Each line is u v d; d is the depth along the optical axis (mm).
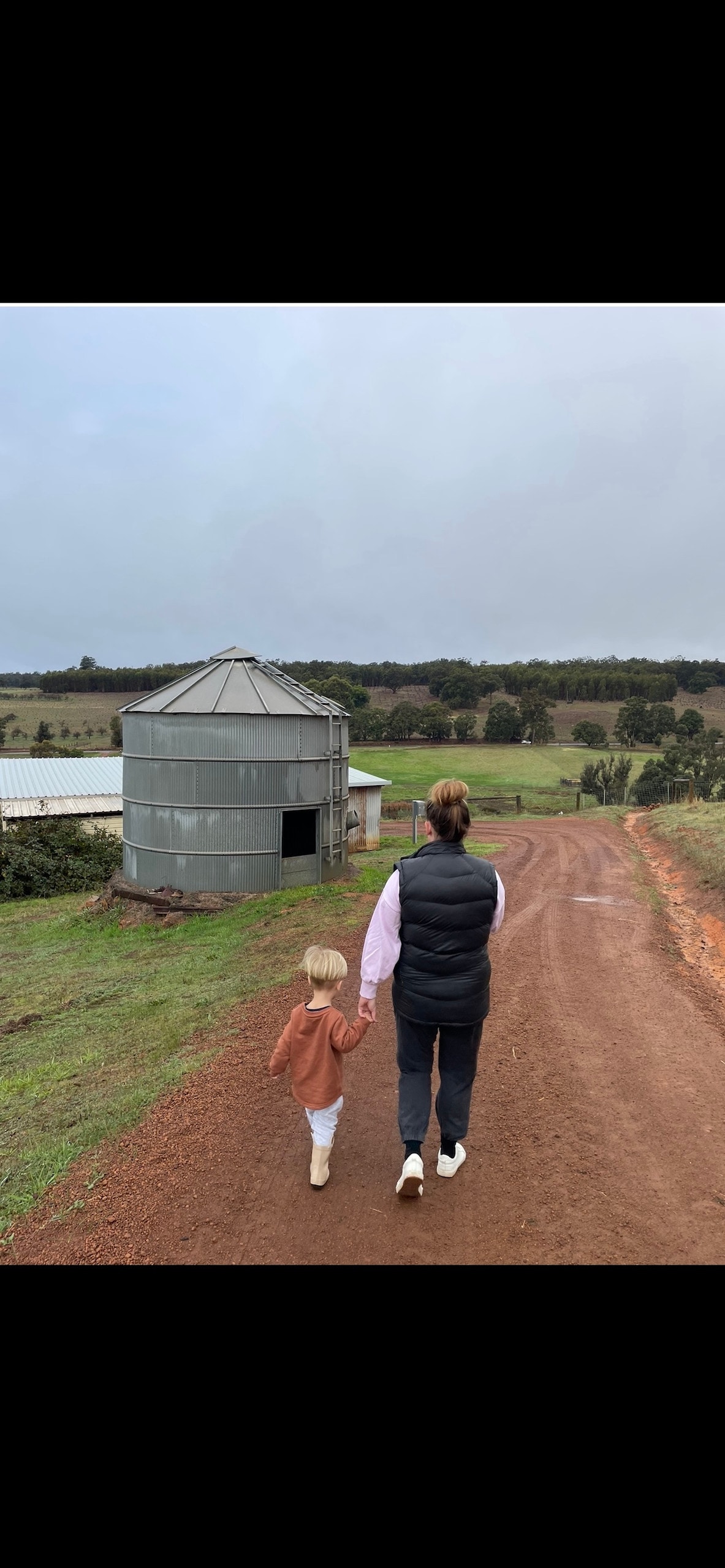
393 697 148875
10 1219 3682
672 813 24453
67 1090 6090
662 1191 3641
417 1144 3354
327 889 14164
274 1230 3348
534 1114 4438
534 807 47750
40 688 173875
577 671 154125
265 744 14945
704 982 7488
